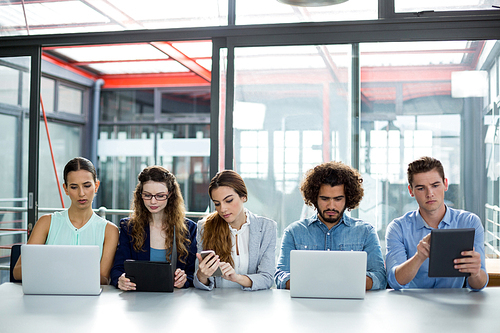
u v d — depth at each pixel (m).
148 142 6.46
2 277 3.19
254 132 2.81
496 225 2.59
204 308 1.68
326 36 2.71
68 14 2.99
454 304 1.73
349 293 1.81
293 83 2.78
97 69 6.39
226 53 2.83
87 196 2.19
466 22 2.58
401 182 2.69
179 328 1.45
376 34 2.66
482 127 2.62
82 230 2.21
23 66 3.09
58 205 6.04
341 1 1.79
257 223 2.13
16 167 3.12
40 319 1.55
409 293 1.91
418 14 2.61
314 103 2.76
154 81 6.49
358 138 2.73
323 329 1.44
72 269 1.86
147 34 2.89
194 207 6.27
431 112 2.66
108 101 6.63
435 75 2.66
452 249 1.72
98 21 2.96
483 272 1.91
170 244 2.13
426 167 1.97
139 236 2.14
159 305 1.72
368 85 2.71
